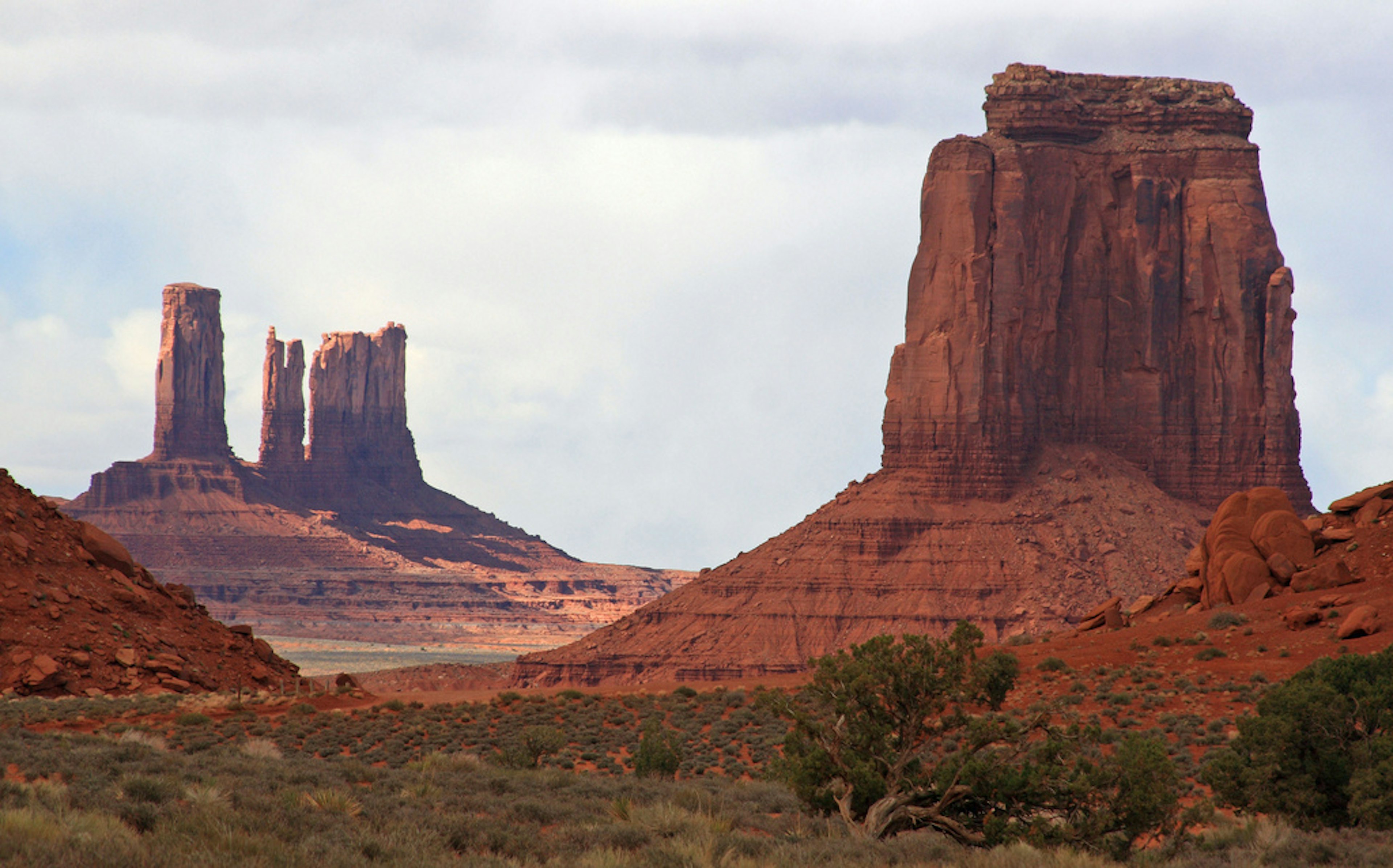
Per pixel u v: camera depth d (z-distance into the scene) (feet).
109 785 204.54
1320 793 240.53
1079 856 187.32
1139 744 205.87
